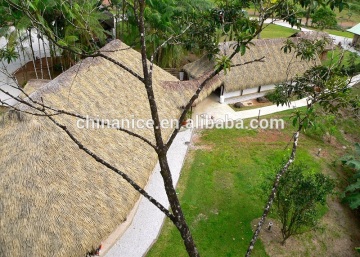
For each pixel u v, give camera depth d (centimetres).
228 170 1741
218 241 1361
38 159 1104
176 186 1616
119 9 2233
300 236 1410
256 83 2339
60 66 2567
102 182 1180
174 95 1870
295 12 655
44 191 1065
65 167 1141
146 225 1400
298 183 1227
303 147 1955
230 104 2353
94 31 2222
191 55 2911
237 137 2002
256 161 1811
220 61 592
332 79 796
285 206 1271
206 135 2002
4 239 993
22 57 2725
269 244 1364
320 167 1803
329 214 1536
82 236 1041
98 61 1578
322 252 1357
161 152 543
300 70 2441
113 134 1358
